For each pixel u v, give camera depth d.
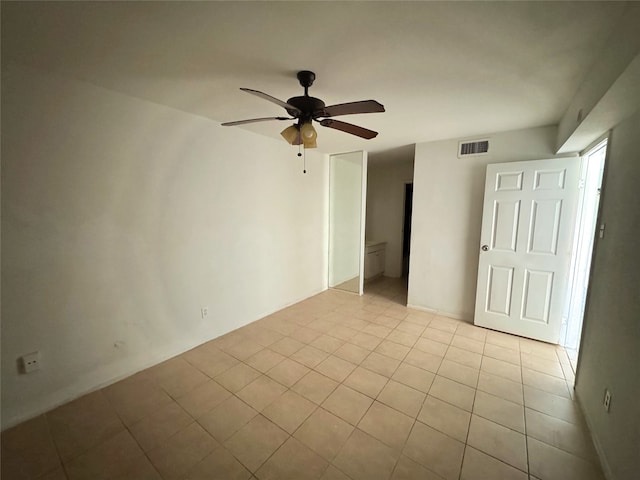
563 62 1.58
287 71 1.73
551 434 1.70
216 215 2.83
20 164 1.69
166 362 2.47
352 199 4.89
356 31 1.34
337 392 2.08
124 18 1.26
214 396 2.04
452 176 3.32
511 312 2.99
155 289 2.41
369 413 1.87
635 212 1.40
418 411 1.89
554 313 2.77
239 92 2.05
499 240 2.99
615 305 1.54
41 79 1.73
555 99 2.09
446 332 3.06
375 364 2.45
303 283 4.12
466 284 3.37
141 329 2.34
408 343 2.82
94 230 2.02
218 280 2.91
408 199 6.00
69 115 1.85
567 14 1.20
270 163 3.37
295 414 1.86
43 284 1.82
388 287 4.81
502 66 1.64
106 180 2.05
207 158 2.69
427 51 1.50
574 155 2.69
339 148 3.88
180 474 1.45
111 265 2.13
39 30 1.34
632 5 1.12
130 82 1.91
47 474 1.45
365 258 5.09
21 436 1.68
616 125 1.77
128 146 2.15
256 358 2.54
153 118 2.27
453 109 2.32
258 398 2.01
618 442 1.35
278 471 1.47
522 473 1.45
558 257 2.71
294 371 2.34
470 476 1.44
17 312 1.74
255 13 1.22
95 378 2.10
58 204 1.85
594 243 1.97
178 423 1.79
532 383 2.19
